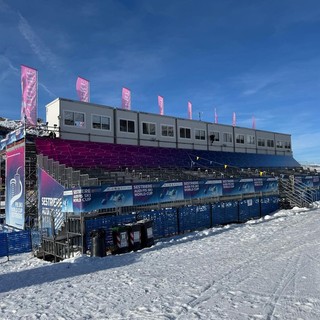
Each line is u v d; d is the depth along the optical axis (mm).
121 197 16094
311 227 16672
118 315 6016
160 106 37844
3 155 29016
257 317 5473
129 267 10398
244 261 9922
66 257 14570
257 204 24156
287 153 53406
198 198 20422
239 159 41969
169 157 33875
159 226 16953
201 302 6395
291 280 7547
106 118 30797
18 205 23641
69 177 18297
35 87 25031
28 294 7938
